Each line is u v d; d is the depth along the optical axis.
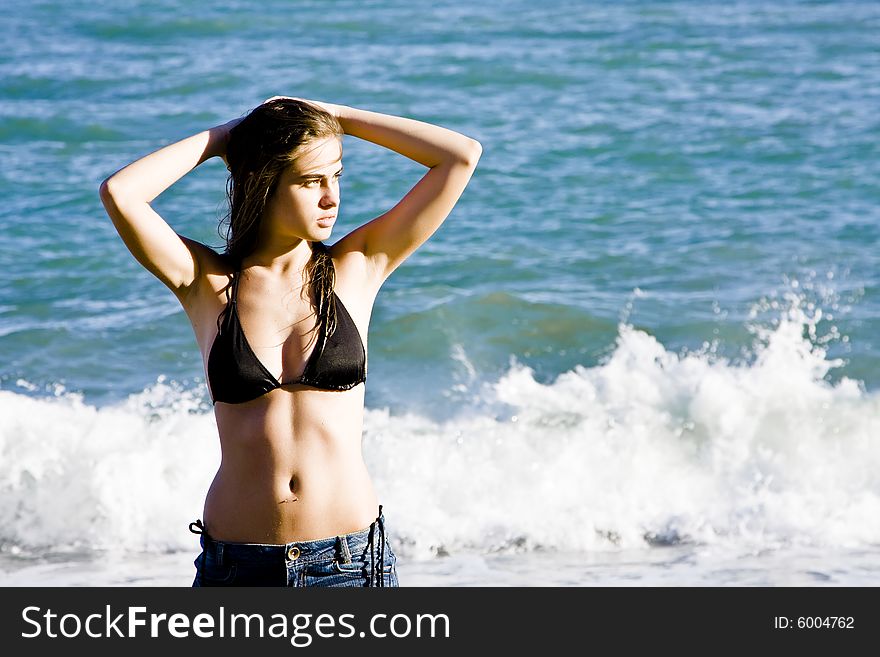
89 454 10.90
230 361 4.70
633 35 36.66
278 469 4.70
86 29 36.44
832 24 38.62
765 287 15.73
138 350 13.84
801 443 11.57
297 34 36.25
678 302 15.14
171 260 4.77
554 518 10.36
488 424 11.89
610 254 17.30
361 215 19.14
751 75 30.84
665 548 9.96
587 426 11.85
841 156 22.94
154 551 10.06
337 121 5.03
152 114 26.09
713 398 12.29
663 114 26.56
